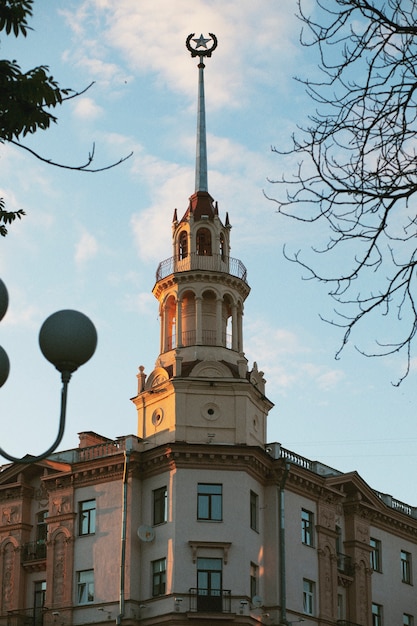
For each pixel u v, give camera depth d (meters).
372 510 67.69
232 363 63.03
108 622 57.38
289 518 60.91
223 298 64.81
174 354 62.94
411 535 71.94
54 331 14.81
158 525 58.34
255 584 58.19
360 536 66.44
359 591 65.06
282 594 58.12
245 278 66.38
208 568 56.88
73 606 59.03
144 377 63.62
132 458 59.62
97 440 66.44
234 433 60.12
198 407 60.50
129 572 57.75
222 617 55.25
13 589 62.16
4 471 64.38
